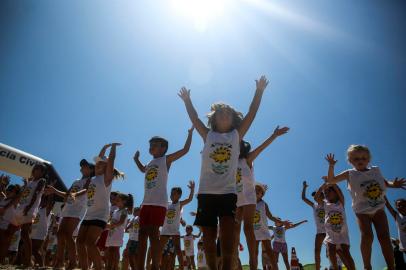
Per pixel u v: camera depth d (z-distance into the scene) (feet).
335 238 26.35
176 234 31.76
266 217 28.02
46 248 38.86
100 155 23.77
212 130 14.23
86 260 21.13
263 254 43.83
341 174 21.03
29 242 26.22
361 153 20.11
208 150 13.55
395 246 33.71
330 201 27.61
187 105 15.03
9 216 28.58
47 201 31.68
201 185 13.14
